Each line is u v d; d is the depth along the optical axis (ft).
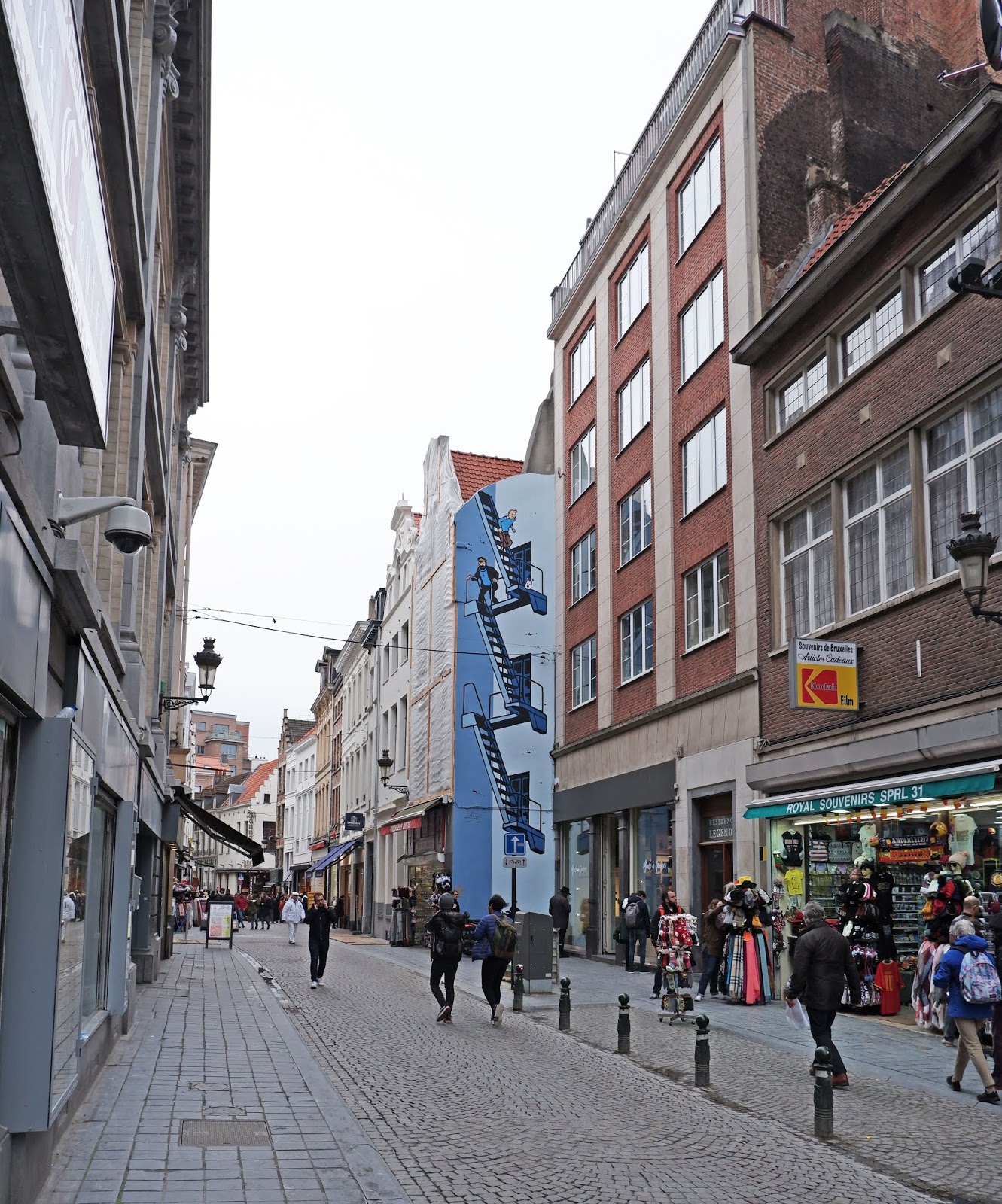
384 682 159.43
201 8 58.75
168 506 70.79
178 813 82.53
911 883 50.85
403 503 151.74
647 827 84.12
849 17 75.36
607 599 94.07
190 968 79.20
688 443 79.61
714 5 77.97
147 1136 26.94
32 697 20.31
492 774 108.06
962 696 47.44
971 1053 33.73
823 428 60.54
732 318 72.38
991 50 50.08
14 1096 20.51
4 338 17.33
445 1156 26.45
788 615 64.34
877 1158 27.20
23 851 21.07
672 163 84.33
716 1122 30.81
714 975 59.62
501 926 51.13
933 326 51.49
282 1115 29.84
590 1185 24.31
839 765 55.21
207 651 70.59
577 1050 43.06
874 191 69.36
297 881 248.93
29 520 19.22
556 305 111.24
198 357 92.68
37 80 11.78
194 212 71.26
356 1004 58.65
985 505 48.21
